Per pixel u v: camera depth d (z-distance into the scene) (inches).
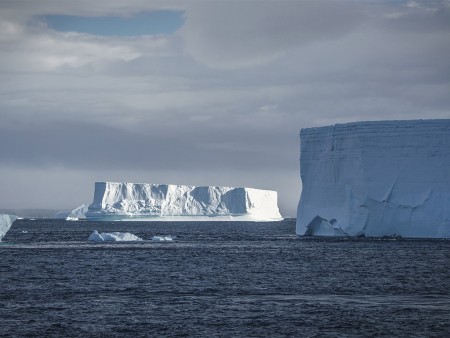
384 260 6845.5
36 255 7687.0
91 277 5506.9
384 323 3548.2
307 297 4397.1
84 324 3540.8
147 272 5871.1
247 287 4891.7
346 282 5162.4
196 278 5433.1
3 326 3499.0
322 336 3312.0
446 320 3609.7
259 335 3331.7
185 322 3587.6
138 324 3543.3
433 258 7003.0
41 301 4237.2
